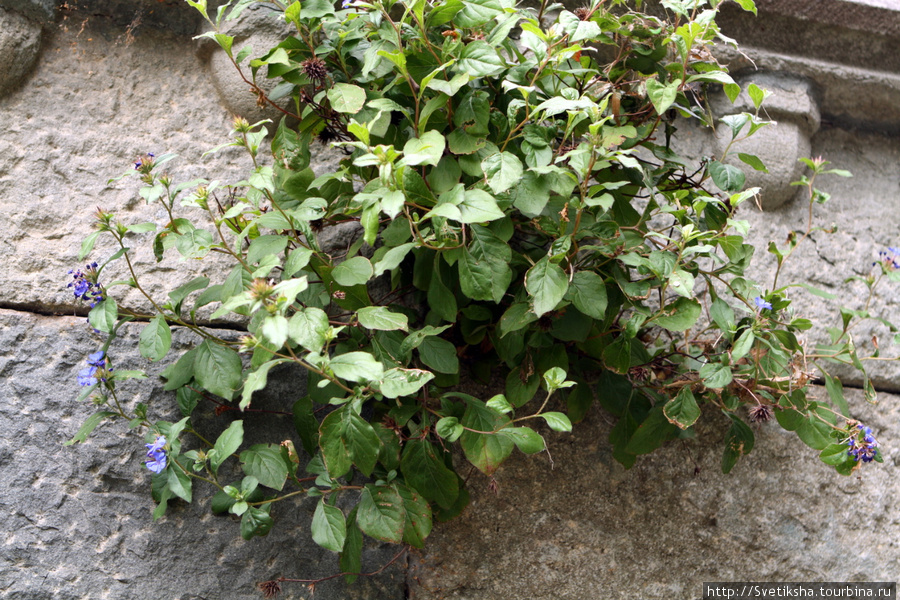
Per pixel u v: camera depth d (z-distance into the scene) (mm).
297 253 1014
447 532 1155
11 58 1127
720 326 1099
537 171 1014
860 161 1365
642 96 1124
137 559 1085
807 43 1307
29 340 1103
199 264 1147
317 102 1119
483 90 1062
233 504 1062
